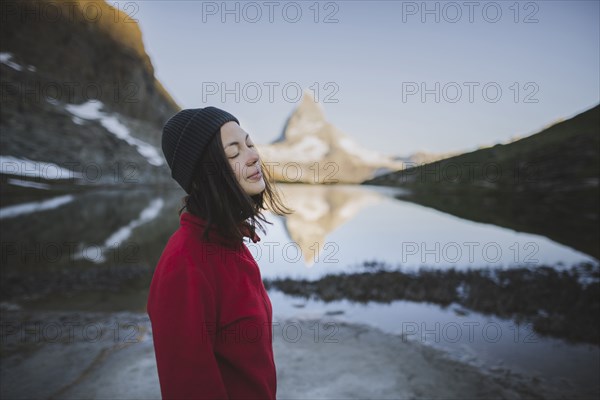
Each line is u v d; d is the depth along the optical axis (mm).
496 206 33688
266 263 10297
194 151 844
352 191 76188
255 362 908
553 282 7840
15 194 35750
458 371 4035
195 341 763
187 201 928
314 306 6590
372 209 31672
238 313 880
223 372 895
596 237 14797
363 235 16266
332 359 4305
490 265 9953
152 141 98812
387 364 4188
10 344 4758
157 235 15445
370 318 5918
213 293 836
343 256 11305
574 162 47938
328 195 58531
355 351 4539
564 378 3895
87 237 14750
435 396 3527
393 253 11883
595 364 4219
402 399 3473
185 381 751
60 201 33406
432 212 28125
